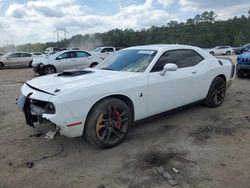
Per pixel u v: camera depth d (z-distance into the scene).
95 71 4.29
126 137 4.08
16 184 2.91
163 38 75.56
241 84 8.34
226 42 72.81
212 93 5.38
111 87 3.57
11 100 6.98
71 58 13.98
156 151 3.59
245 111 5.33
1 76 14.11
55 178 3.01
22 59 20.75
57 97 3.17
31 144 3.94
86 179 2.98
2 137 4.23
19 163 3.37
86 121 3.45
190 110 5.41
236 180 2.86
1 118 5.25
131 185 2.83
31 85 3.73
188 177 2.93
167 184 2.81
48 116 3.21
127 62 4.46
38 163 3.36
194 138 4.01
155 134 4.20
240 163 3.22
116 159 3.41
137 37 77.56
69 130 3.30
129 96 3.78
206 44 71.38
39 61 13.84
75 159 3.45
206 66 5.13
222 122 4.70
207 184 2.79
